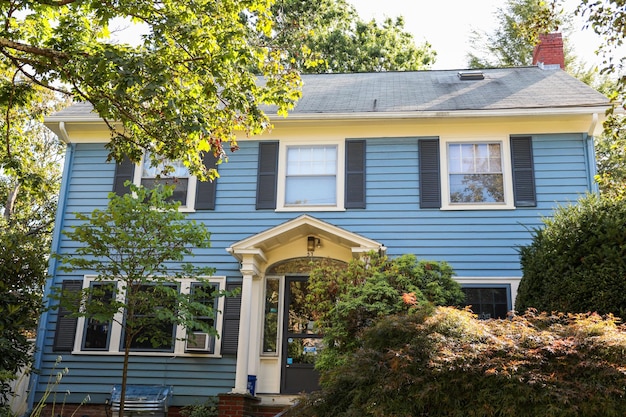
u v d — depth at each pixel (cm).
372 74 1631
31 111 1265
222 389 1190
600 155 2042
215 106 953
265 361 1223
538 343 586
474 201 1246
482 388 571
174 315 974
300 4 2414
